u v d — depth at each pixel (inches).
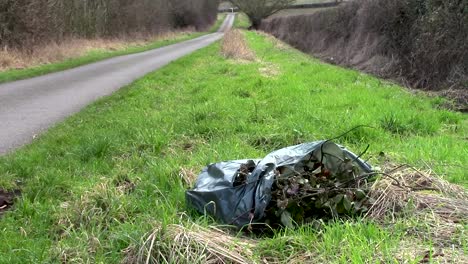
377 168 181.5
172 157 241.0
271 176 152.0
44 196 201.3
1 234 165.5
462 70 445.4
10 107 429.1
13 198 203.9
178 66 756.6
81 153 257.8
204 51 1120.8
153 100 434.6
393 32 627.5
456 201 156.2
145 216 165.6
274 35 1889.8
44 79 631.2
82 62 860.0
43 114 397.4
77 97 486.0
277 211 150.8
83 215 172.6
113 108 401.1
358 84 479.2
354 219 154.1
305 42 1224.8
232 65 699.4
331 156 169.2
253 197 153.8
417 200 155.1
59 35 970.7
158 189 192.2
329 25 1016.9
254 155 236.8
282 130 283.3
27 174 231.6
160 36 1850.4
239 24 3277.6
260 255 135.5
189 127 301.6
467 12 449.7
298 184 154.6
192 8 2691.9
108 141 267.0
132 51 1203.9
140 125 312.5
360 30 782.5
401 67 568.7
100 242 153.2
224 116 328.2
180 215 166.4
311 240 137.6
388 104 354.9
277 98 396.5
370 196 161.3
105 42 1250.6
